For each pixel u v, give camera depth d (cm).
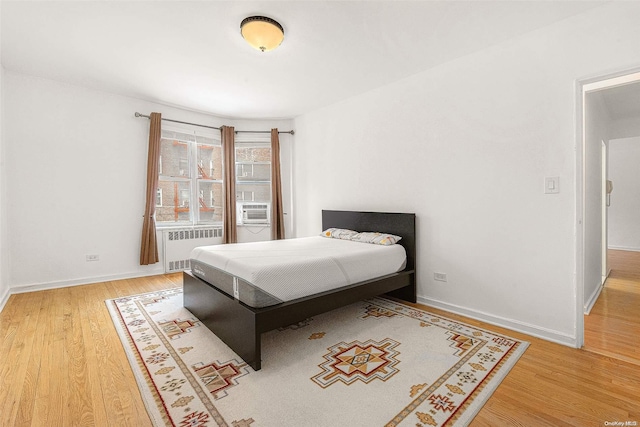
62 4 215
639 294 344
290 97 404
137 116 416
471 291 282
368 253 279
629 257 545
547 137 235
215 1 211
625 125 480
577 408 155
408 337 239
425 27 240
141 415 151
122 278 412
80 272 384
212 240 488
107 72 331
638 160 608
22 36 258
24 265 350
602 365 197
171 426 142
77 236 381
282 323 204
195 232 470
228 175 488
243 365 197
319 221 460
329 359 205
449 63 295
